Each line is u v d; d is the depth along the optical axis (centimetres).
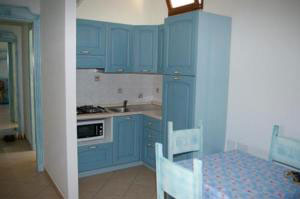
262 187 170
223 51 300
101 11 410
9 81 673
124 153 393
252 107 283
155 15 438
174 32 307
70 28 260
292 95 244
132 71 407
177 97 310
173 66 312
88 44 365
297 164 210
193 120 289
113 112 381
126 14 433
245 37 286
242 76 292
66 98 265
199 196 142
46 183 350
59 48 281
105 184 345
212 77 295
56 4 285
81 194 317
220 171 196
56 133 312
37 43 372
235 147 306
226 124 316
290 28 243
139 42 399
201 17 276
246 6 282
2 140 545
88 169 366
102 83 426
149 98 471
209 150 306
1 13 344
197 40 277
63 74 271
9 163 421
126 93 449
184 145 235
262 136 274
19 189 331
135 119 395
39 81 379
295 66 241
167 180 164
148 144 391
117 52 391
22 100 563
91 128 366
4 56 1018
